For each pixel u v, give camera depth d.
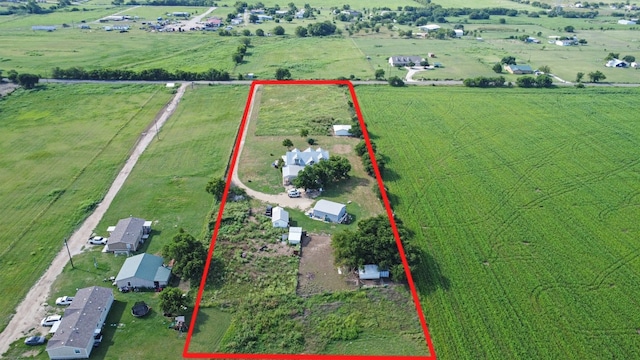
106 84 153.62
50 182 94.75
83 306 61.47
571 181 99.94
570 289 69.75
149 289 68.38
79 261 73.31
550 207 90.44
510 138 120.31
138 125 123.50
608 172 103.88
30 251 75.00
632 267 74.44
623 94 154.75
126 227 77.56
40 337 59.34
